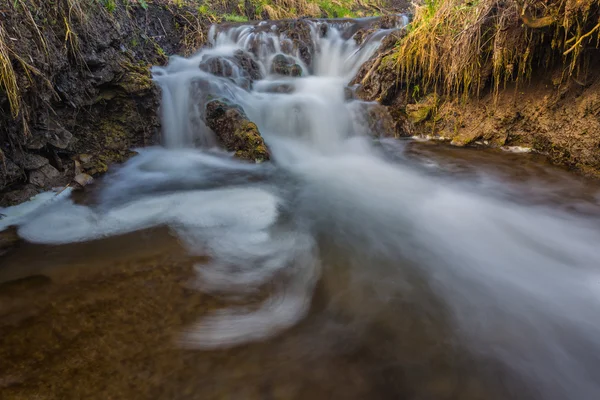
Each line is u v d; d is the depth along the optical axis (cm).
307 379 204
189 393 190
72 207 405
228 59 756
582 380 216
